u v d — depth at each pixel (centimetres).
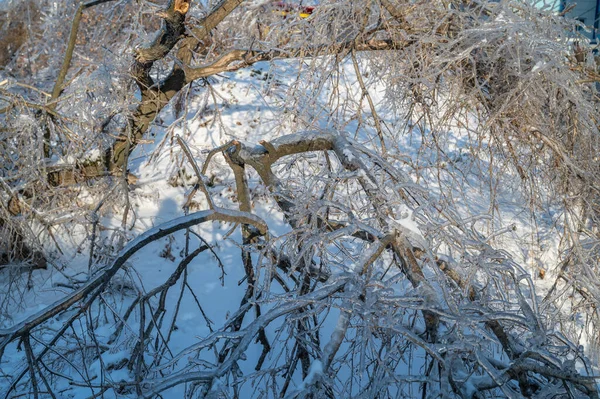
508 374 475
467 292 548
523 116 757
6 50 1258
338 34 805
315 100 855
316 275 616
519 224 983
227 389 459
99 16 1184
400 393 478
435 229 561
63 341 750
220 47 1094
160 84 924
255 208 1062
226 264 988
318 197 641
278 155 660
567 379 436
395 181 625
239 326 602
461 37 717
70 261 972
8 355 741
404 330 459
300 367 750
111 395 643
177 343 824
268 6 1077
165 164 1139
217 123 1199
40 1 1279
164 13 813
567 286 759
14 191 909
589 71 762
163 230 543
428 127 1074
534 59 721
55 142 996
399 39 801
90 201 1017
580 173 761
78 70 962
